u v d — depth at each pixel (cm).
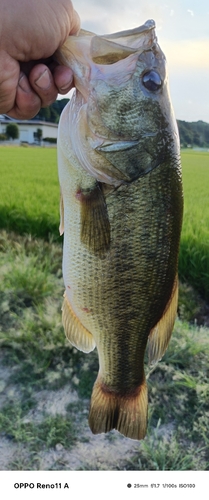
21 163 308
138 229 28
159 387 59
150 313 31
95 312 30
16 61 26
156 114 27
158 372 62
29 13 25
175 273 31
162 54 27
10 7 25
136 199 27
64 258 30
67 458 52
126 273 29
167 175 27
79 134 27
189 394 59
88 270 29
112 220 28
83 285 30
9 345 66
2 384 60
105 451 53
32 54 26
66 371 61
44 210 129
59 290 79
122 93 26
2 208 133
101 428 35
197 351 64
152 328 32
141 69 26
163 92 27
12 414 56
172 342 65
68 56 26
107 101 26
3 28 25
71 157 27
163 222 28
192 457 52
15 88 27
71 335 32
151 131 27
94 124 26
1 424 54
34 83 26
